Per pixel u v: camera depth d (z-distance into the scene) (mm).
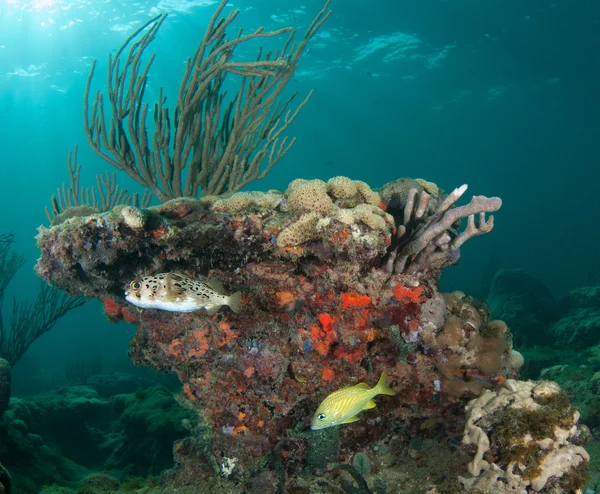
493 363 3609
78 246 3688
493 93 43281
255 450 3891
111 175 6723
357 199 3990
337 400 2791
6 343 12398
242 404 3904
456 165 78062
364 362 3713
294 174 86625
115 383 16359
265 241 3645
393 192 4332
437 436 3807
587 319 12430
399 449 3820
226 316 3869
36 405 9492
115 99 6328
